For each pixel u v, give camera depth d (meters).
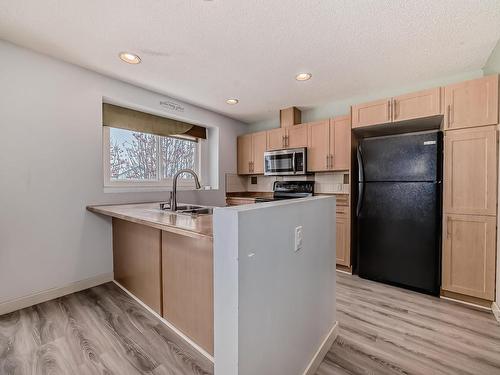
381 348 1.55
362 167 2.64
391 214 2.46
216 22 1.65
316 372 1.36
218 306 0.92
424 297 2.24
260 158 3.93
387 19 1.62
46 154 2.08
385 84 2.71
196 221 1.52
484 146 2.01
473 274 2.06
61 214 2.18
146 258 1.99
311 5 1.49
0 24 1.66
